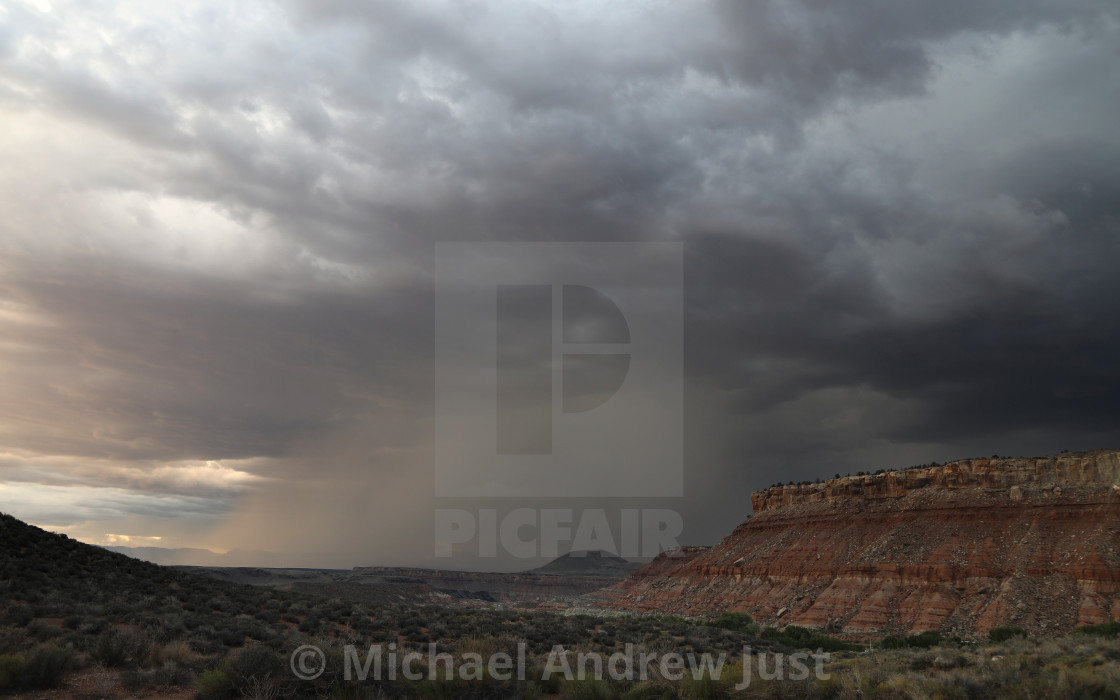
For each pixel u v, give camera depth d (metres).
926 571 101.88
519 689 22.83
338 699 20.03
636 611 148.00
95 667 21.83
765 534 149.00
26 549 44.91
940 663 27.67
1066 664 24.28
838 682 23.11
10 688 19.41
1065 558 93.38
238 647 28.38
